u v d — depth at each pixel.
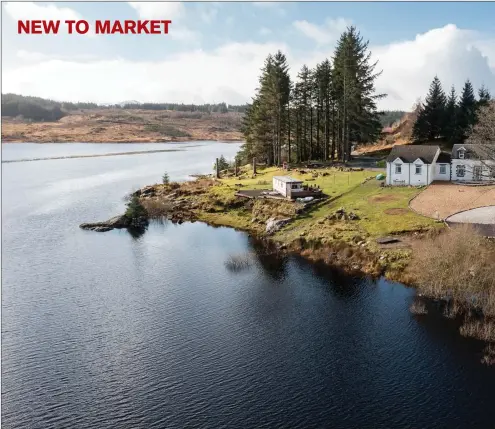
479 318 36.72
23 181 113.56
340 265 49.53
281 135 108.31
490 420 25.86
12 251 56.72
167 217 73.81
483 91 118.88
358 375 30.20
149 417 26.69
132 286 45.56
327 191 71.44
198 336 35.59
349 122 98.12
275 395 28.41
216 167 108.75
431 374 30.06
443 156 73.06
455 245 42.03
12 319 38.56
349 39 96.38
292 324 37.31
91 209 80.19
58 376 30.66
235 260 52.22
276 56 100.19
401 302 40.25
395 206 59.88
